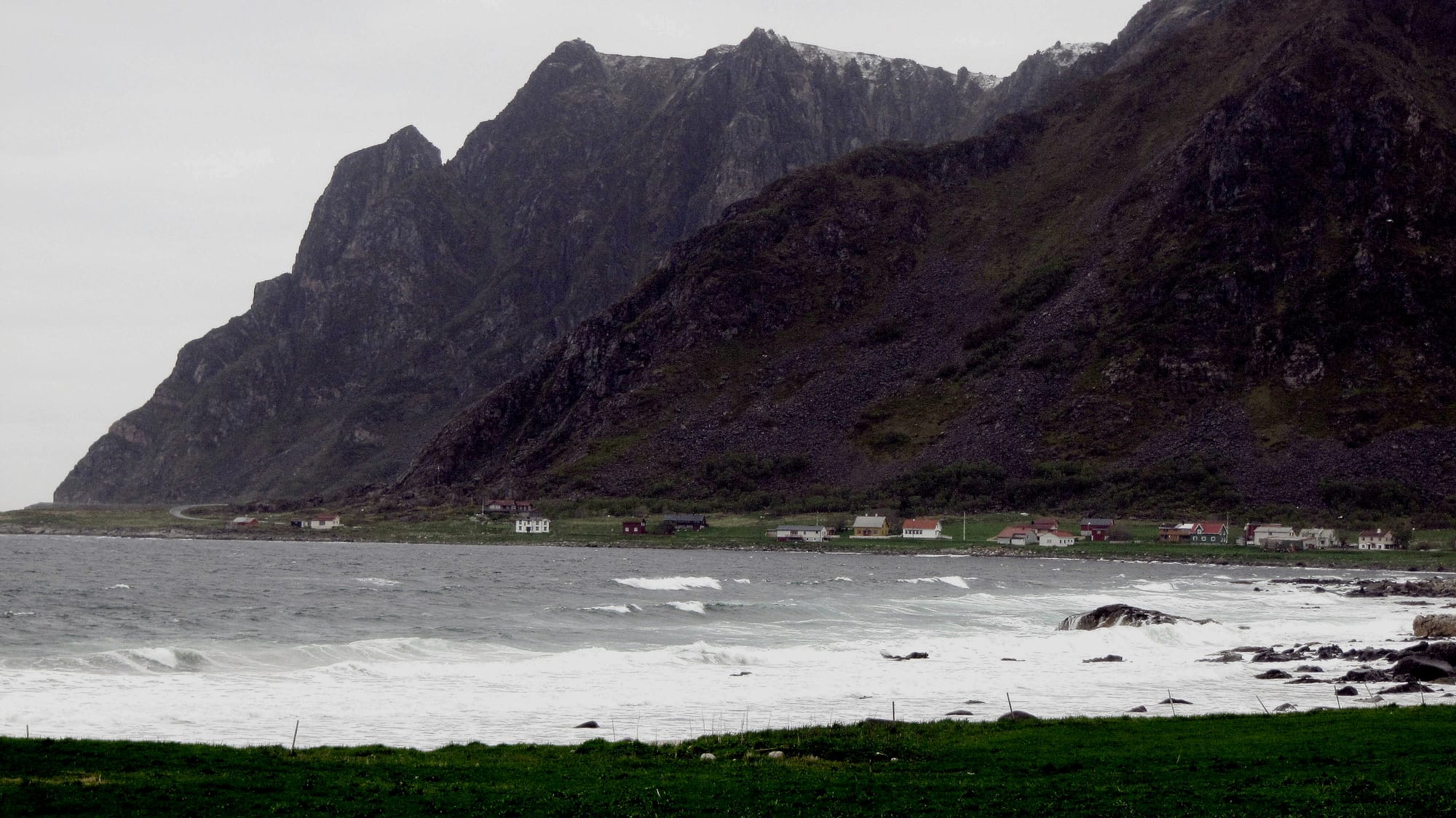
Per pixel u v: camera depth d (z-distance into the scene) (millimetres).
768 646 78500
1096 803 30656
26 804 28953
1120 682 61500
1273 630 91188
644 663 66688
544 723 47625
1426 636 82000
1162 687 59406
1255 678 62812
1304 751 36969
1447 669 60000
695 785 33188
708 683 60000
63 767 33219
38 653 64375
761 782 33531
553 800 31250
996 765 35938
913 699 55000
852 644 79375
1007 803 30812
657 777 34406
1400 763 34531
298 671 60750
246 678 57562
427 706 51312
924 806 30531
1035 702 54031
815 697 55562
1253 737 39812
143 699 50312
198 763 34812
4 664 58875
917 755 37531
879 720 44688
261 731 44469
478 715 49312
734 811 30016
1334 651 72500
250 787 32062
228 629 81062
